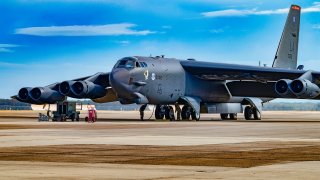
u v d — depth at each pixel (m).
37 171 17.61
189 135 37.31
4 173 17.03
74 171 17.64
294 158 21.89
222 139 33.22
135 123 58.69
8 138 33.28
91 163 20.12
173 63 70.25
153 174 16.88
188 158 21.81
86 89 68.50
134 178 15.93
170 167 18.86
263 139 33.31
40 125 52.59
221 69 69.81
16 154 23.33
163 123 58.81
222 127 49.47
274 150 25.38
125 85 64.94
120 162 20.44
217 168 18.55
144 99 66.94
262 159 21.47
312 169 18.16
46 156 22.58
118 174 16.88
